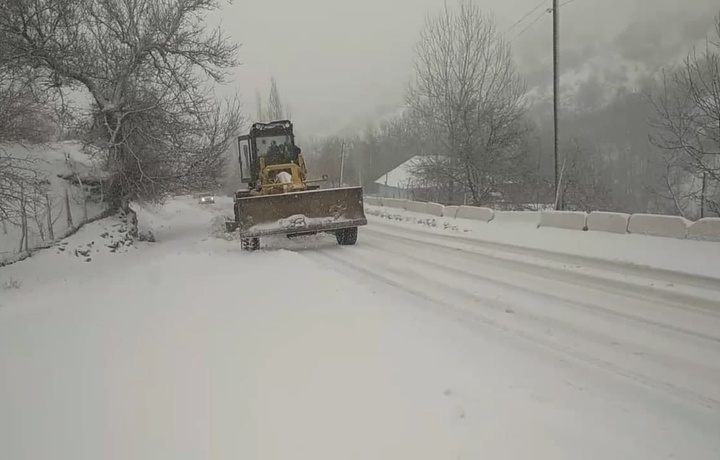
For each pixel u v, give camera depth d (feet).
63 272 37.50
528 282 26.09
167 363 16.28
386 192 179.63
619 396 12.71
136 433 11.99
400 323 19.03
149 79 52.42
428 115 90.38
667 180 53.67
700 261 27.45
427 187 94.38
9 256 37.63
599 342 16.69
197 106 54.13
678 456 10.05
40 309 26.48
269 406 12.67
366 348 16.26
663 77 51.24
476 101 83.66
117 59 50.44
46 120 51.42
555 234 42.14
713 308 19.86
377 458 10.19
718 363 14.71
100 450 11.43
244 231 42.04
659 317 19.15
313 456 10.40
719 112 45.37
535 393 12.88
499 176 85.25
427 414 11.80
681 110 48.44
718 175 48.08
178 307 23.58
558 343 16.67
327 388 13.44
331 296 23.70
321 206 43.57
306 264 33.01
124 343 18.79
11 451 11.73
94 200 52.19
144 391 14.29
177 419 12.46
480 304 22.00
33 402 14.28
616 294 22.75
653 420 11.50
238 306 22.80
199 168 56.03
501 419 11.53
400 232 54.13
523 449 10.32
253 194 50.96
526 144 87.66
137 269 36.14
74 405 13.85
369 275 29.68
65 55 46.57
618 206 83.97
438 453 10.26
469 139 83.30
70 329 21.49
